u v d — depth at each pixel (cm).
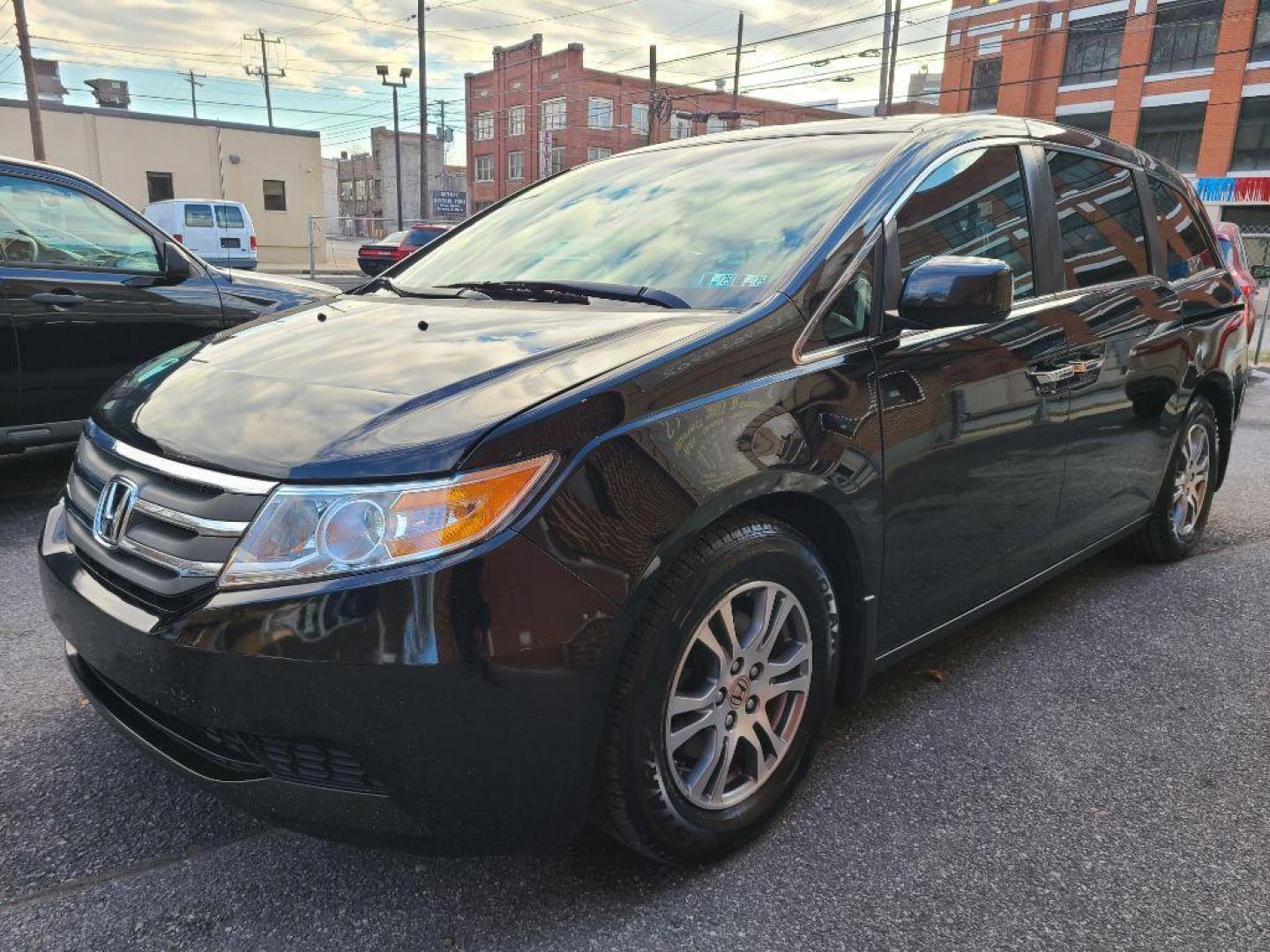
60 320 468
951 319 225
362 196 8831
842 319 228
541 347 205
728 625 203
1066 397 295
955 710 288
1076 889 207
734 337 206
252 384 207
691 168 301
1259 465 637
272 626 165
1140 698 297
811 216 247
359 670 163
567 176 343
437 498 165
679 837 201
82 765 247
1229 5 3200
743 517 203
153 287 500
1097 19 3578
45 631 332
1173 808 239
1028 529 294
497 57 5941
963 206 272
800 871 211
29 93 2647
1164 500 393
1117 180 355
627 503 179
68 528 214
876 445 226
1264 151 3197
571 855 214
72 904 196
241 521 172
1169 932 195
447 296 273
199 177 3241
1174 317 360
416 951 185
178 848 215
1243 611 370
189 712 174
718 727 206
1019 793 244
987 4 3906
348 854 213
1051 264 303
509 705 169
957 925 196
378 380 197
